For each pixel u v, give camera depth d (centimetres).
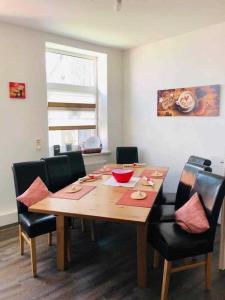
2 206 338
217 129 341
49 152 396
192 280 223
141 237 206
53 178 295
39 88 360
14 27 329
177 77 378
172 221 241
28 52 344
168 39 382
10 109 335
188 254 192
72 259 255
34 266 227
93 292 208
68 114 427
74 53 421
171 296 203
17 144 345
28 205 243
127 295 204
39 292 208
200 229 194
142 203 208
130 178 277
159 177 293
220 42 326
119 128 466
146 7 274
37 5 269
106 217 182
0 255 263
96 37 379
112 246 282
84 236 307
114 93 452
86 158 429
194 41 352
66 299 200
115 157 464
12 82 333
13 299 201
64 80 421
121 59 454
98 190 245
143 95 429
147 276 227
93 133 464
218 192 195
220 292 207
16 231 322
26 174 262
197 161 309
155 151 421
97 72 455
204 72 346
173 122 390
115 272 234
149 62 413
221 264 237
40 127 366
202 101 351
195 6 272
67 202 213
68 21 316
